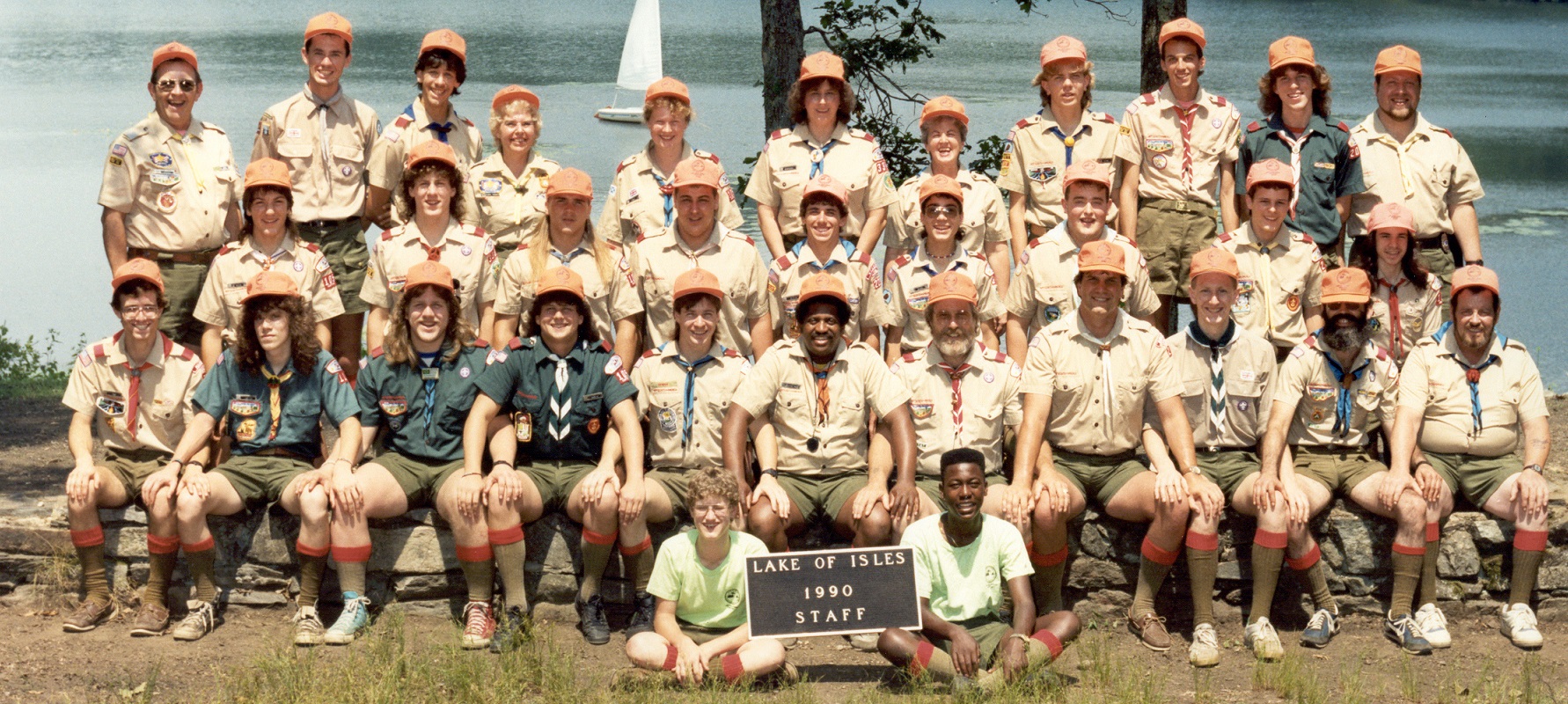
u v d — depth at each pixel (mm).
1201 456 8430
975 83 49969
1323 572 8375
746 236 8984
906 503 7852
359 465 8336
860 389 8148
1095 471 8289
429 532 8305
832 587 7371
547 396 8125
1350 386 8328
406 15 114875
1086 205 8891
